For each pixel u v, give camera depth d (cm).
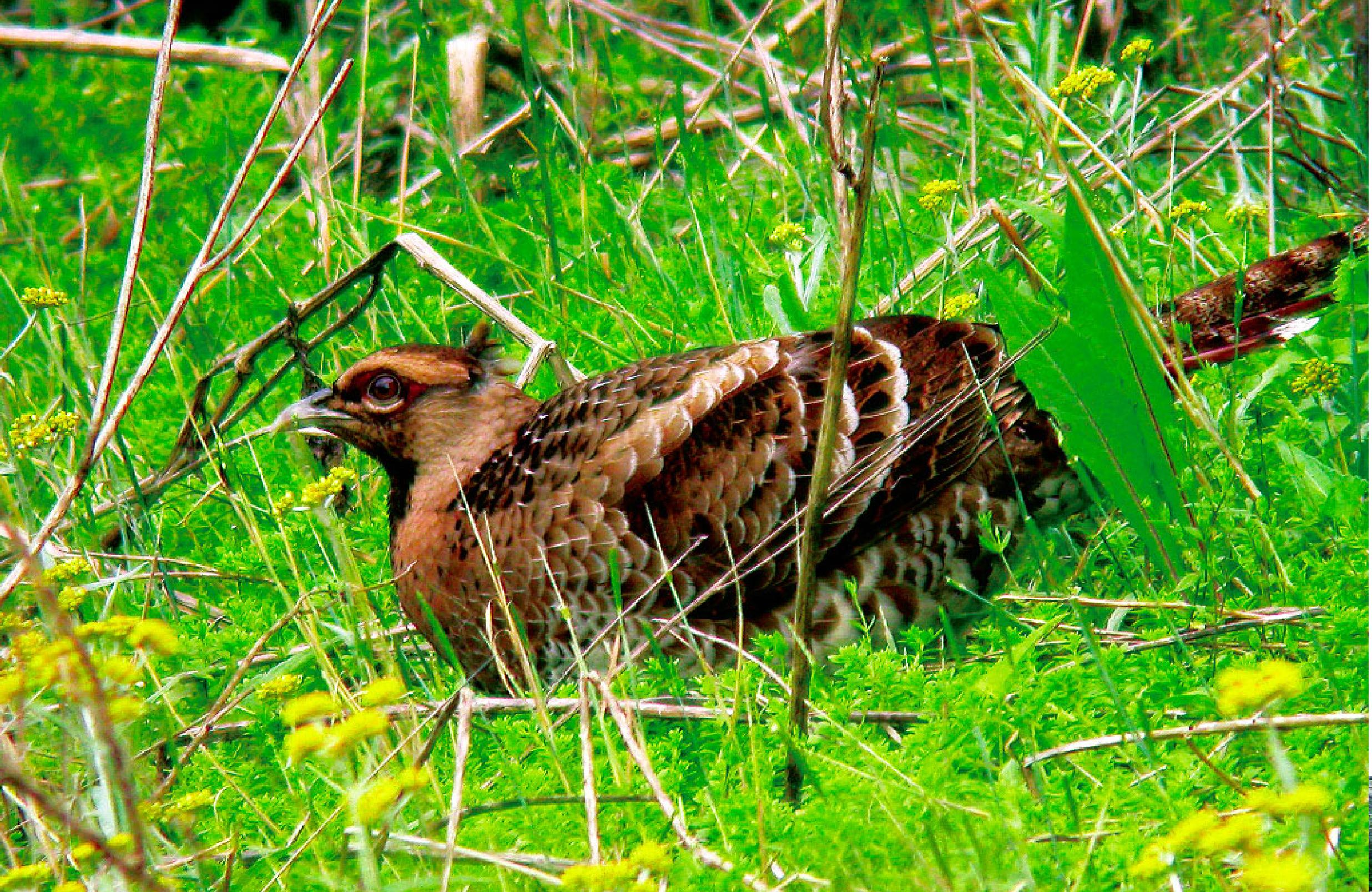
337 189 1231
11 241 1273
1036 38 1203
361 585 768
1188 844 471
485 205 1254
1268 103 1038
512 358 915
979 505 783
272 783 676
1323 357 846
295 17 1514
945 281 953
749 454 758
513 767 632
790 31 1330
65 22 1538
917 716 655
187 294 802
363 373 825
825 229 1030
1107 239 739
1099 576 815
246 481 971
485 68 1305
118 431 912
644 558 758
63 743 638
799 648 616
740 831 575
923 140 1280
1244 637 705
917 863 521
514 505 778
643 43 1424
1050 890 520
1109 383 755
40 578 507
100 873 555
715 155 1278
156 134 798
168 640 559
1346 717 573
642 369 798
